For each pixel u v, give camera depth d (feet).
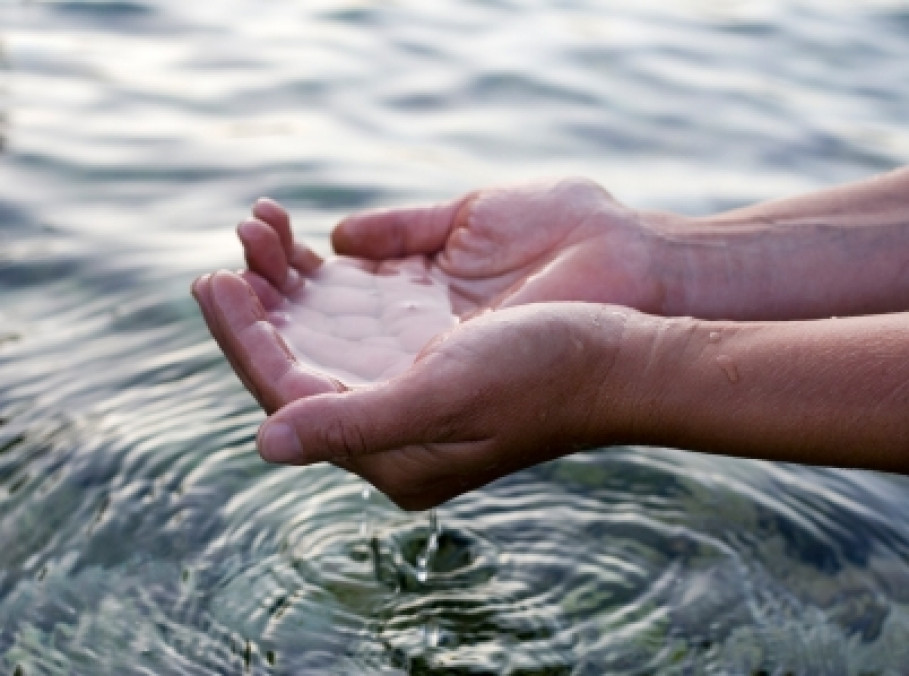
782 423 2.29
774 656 2.49
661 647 2.52
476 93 4.47
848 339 2.30
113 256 3.32
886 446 2.25
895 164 3.94
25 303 3.16
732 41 5.15
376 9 5.34
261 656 2.48
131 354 3.03
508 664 2.49
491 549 2.69
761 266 2.67
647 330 2.37
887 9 5.60
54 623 2.50
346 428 2.20
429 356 2.27
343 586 2.61
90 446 2.80
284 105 4.27
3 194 3.53
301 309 2.55
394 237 2.74
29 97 4.18
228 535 2.67
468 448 2.34
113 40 4.79
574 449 2.43
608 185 3.72
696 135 4.17
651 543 2.70
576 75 4.68
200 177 3.69
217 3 5.29
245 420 2.90
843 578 2.62
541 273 2.64
